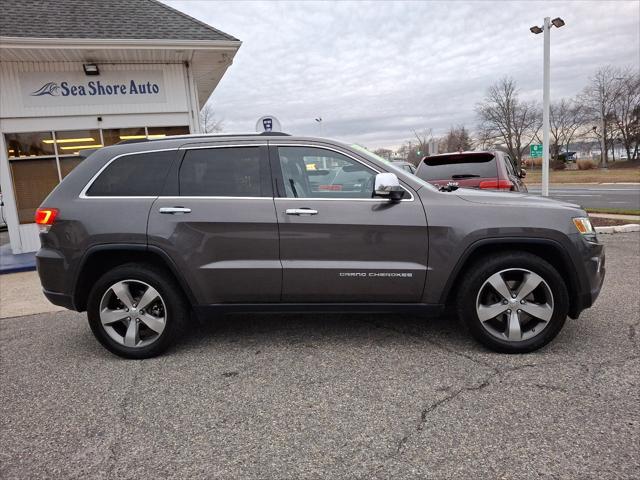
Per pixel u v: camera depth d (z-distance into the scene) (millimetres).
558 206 3645
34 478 2361
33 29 8328
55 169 9453
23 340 4520
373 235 3596
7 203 9281
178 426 2793
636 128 56000
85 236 3672
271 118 11461
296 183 3736
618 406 2803
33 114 9141
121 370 3633
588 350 3637
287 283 3670
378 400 3000
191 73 9914
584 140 65938
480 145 66875
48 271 3768
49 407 3090
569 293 3670
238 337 4219
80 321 5117
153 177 3795
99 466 2445
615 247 7785
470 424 2686
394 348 3834
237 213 3635
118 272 3730
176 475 2346
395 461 2391
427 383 3199
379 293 3670
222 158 3812
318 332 4270
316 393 3127
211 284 3684
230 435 2678
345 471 2328
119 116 9609
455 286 3766
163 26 9094
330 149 3785
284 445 2562
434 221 3561
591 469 2258
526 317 3729
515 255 3537
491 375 3275
